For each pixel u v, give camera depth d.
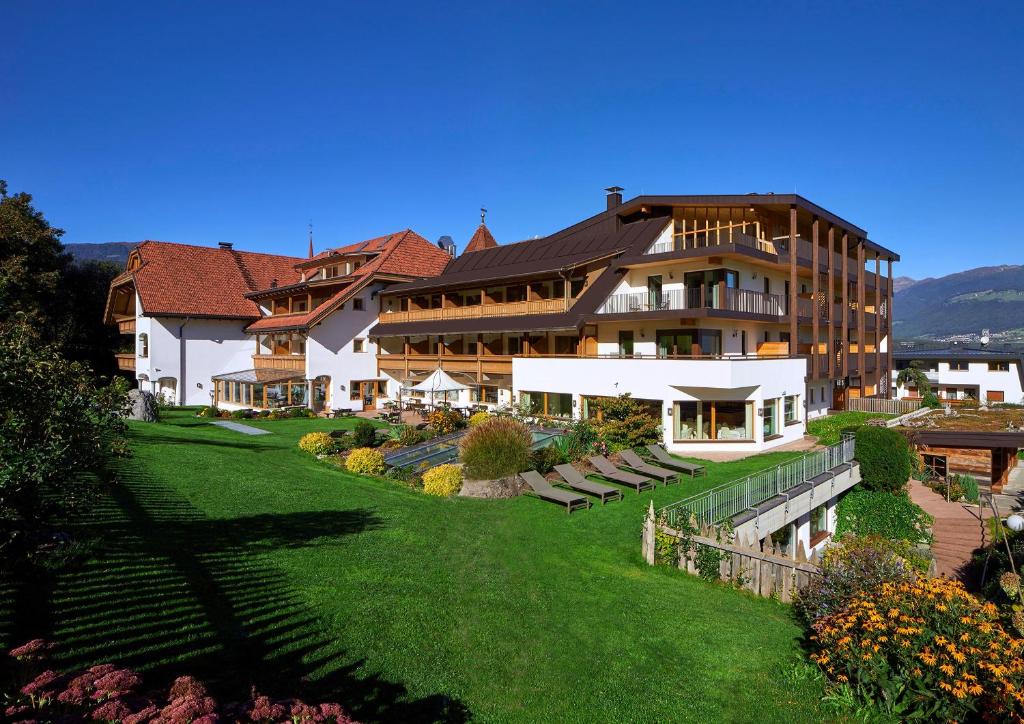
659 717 6.80
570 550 13.39
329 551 11.02
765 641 8.99
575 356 30.36
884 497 22.75
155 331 43.28
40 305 43.56
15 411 6.44
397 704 6.43
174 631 7.07
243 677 6.34
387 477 19.80
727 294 28.28
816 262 31.25
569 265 31.95
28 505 6.92
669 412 26.61
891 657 7.09
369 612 8.54
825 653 7.66
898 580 8.27
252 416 37.25
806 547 19.98
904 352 67.06
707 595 11.12
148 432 23.81
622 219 35.75
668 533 12.84
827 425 32.00
